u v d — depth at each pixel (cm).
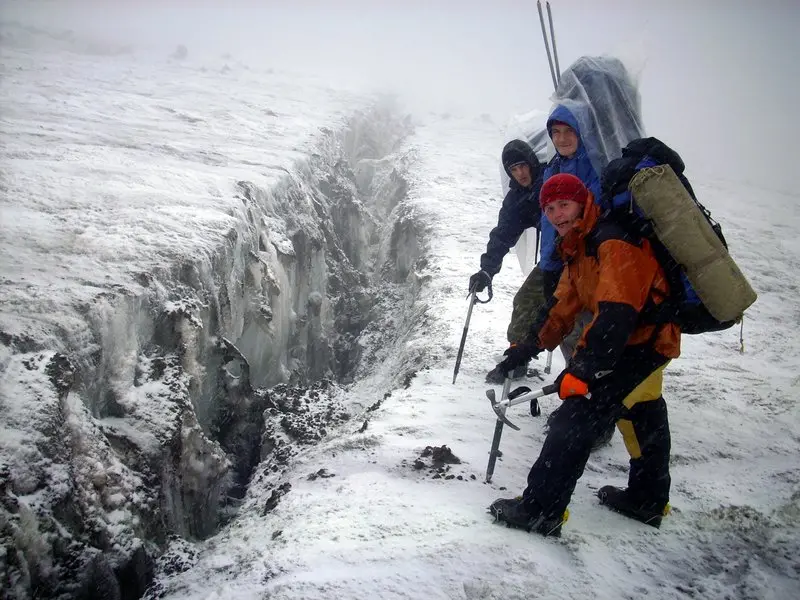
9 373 440
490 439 499
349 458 486
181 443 567
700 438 503
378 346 1427
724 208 1728
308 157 1731
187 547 495
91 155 1127
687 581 329
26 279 582
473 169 2255
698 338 771
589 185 440
